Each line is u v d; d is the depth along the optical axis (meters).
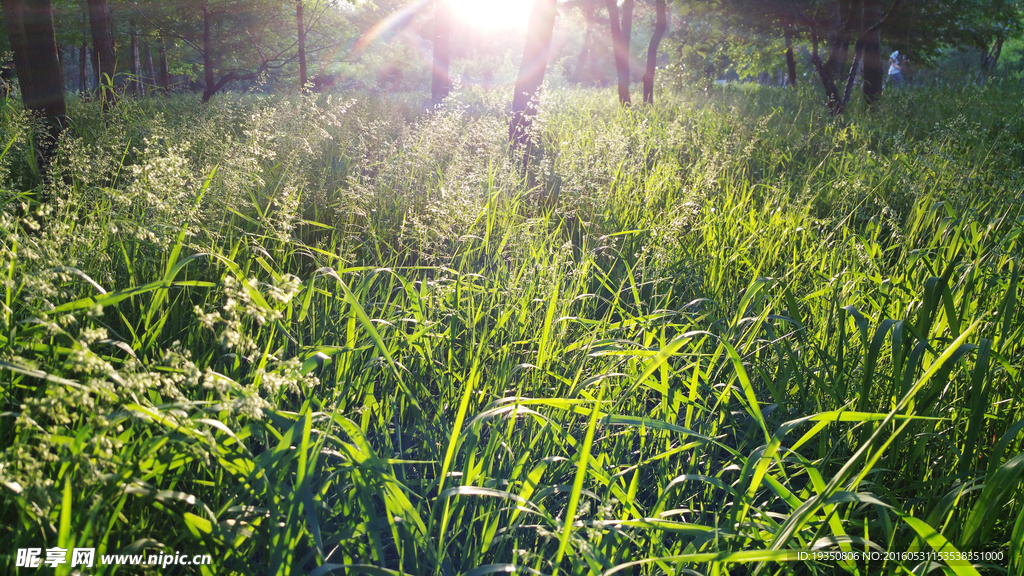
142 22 19.84
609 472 2.20
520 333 3.01
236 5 20.11
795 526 1.54
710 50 23.66
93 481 1.35
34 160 4.90
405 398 2.52
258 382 1.63
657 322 3.12
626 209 5.14
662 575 1.80
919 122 10.12
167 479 1.70
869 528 2.14
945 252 3.72
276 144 5.38
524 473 2.20
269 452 1.54
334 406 1.99
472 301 3.07
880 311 3.04
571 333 3.22
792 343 2.99
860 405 2.24
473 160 5.43
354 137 6.74
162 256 2.92
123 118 6.91
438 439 2.40
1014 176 6.27
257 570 1.77
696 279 3.75
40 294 1.71
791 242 4.32
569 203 4.98
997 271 3.05
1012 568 1.64
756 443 2.54
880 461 2.32
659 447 2.43
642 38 46.59
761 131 8.48
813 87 17.81
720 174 6.55
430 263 3.91
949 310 2.25
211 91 16.45
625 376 2.44
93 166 4.02
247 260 3.12
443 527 1.62
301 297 2.74
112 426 1.43
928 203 5.13
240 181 3.79
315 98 7.16
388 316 2.87
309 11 23.67
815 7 16.28
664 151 7.50
